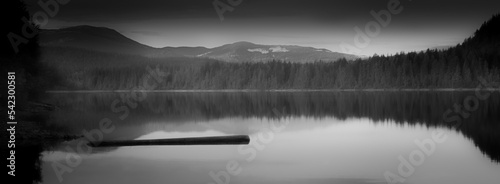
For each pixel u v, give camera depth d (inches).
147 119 2559.1
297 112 3164.4
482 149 1360.7
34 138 1487.5
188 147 1418.6
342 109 3412.9
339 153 1327.5
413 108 3393.2
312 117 2714.1
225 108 3713.1
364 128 2058.3
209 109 3575.3
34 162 1147.9
